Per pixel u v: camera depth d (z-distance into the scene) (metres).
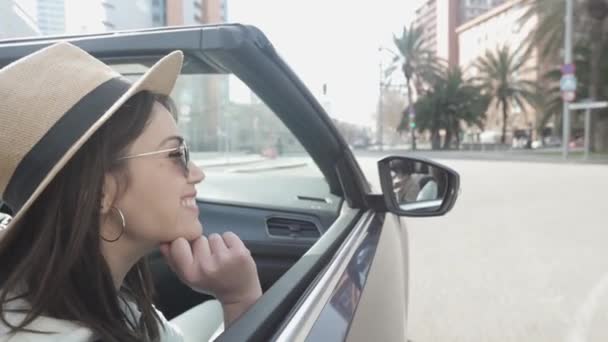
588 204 9.48
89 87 0.82
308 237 2.36
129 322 0.94
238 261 0.96
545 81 35.69
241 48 1.16
